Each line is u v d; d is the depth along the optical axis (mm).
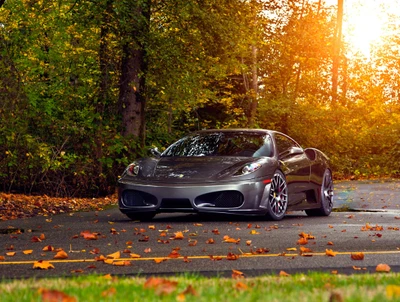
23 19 23734
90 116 17562
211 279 4613
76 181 17000
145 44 17375
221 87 33188
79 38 22781
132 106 18328
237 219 10828
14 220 10945
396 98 37656
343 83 36000
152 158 10914
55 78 20969
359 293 3629
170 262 6273
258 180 10258
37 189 16812
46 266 5941
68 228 9594
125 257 6645
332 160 29234
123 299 3568
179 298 3455
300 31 31438
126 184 10344
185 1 17297
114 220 10945
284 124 30609
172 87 18812
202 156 10852
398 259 6461
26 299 3576
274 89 33625
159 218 11211
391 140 29688
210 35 17984
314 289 3998
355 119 32219
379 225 10086
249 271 5711
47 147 16484
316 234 8727
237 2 19047
